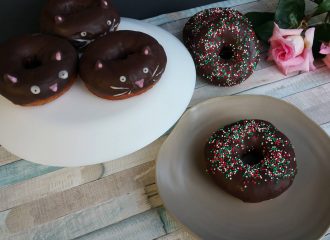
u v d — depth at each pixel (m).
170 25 0.38
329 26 0.34
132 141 0.26
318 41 0.34
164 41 0.31
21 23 0.35
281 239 0.24
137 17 0.39
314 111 0.31
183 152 0.28
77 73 0.27
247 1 0.40
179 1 0.39
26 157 0.26
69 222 0.26
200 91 0.33
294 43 0.31
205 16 0.33
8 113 0.26
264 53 0.36
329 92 0.33
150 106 0.27
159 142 0.30
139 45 0.27
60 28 0.28
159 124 0.27
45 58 0.26
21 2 0.33
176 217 0.24
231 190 0.25
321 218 0.24
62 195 0.27
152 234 0.25
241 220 0.25
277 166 0.25
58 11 0.29
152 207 0.26
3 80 0.25
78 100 0.27
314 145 0.27
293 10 0.34
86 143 0.26
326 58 0.34
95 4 0.29
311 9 0.38
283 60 0.33
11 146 0.26
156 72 0.26
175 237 0.25
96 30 0.28
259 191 0.24
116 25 0.29
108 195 0.27
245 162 0.27
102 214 0.26
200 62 0.31
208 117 0.29
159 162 0.27
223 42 0.32
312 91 0.33
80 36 0.28
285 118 0.29
